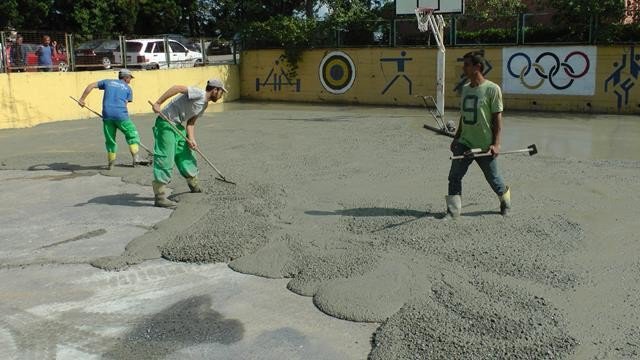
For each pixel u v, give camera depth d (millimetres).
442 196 7227
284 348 3926
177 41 22812
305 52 21766
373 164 9336
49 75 15953
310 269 5047
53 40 16578
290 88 22281
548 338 3857
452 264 5043
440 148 10805
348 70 21109
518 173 8508
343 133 12953
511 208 6609
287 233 5902
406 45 20219
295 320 4297
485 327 4000
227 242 5648
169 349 3928
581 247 5422
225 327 4207
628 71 16719
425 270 4938
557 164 9211
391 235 5754
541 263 5023
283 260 5289
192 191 7555
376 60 20578
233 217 6414
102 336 4113
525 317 4113
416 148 10820
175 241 5770
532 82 18094
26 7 31250
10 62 15367
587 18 17156
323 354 3848
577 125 14781
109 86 9305
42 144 12258
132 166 9672
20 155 10836
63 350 3939
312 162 9539
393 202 6949
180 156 7312
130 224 6504
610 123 15062
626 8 16734
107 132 9305
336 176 8477
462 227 5922
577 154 10547
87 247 5824
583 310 4234
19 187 8375
